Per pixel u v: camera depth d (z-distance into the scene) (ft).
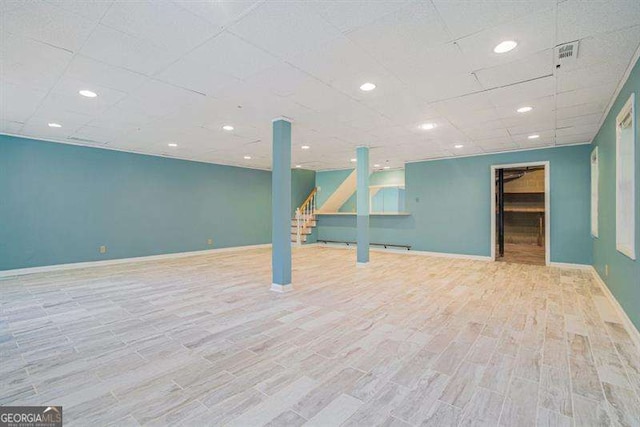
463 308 12.03
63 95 11.92
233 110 13.66
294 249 30.89
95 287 15.34
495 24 7.38
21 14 6.93
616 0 6.46
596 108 13.17
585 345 8.80
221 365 7.65
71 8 6.73
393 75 10.16
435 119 14.83
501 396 6.41
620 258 11.30
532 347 8.67
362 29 7.60
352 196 37.42
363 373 7.28
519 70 9.76
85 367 7.57
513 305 12.42
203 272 19.13
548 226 21.07
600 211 15.80
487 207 23.63
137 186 23.49
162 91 11.53
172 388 6.68
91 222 21.20
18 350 8.48
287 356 8.12
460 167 24.81
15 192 18.31
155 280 16.88
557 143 20.08
